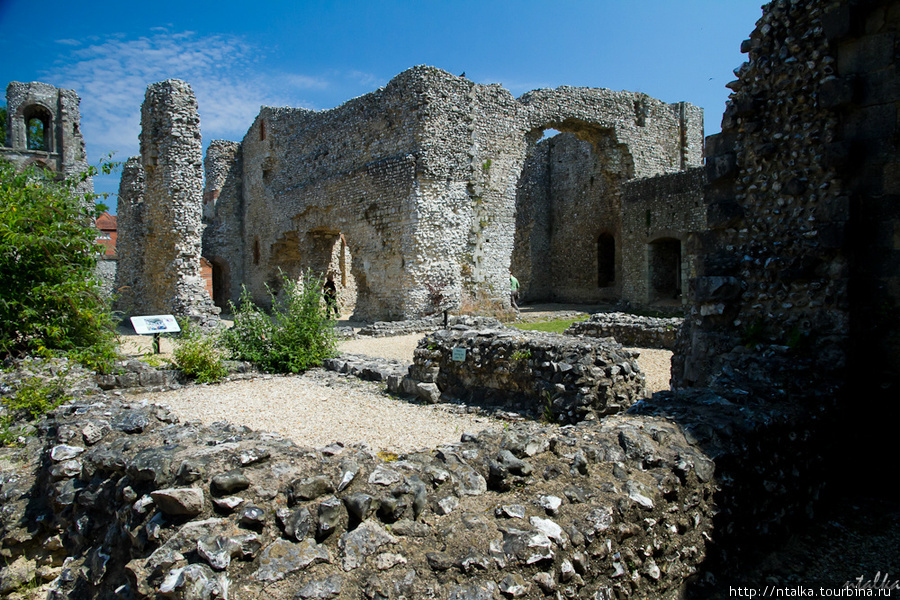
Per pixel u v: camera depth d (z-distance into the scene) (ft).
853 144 14.65
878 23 14.38
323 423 20.12
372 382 27.76
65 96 96.22
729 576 10.69
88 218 28.84
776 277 16.29
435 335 24.38
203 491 8.14
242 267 88.63
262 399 24.36
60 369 20.97
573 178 83.15
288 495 8.24
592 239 80.23
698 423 11.71
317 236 72.02
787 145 16.11
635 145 69.00
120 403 16.21
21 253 25.18
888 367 14.69
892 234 14.43
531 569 8.03
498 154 59.98
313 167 69.36
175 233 51.80
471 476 9.39
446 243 56.29
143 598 7.13
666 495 9.99
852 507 13.76
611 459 10.25
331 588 7.26
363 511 8.13
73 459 11.96
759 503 11.70
